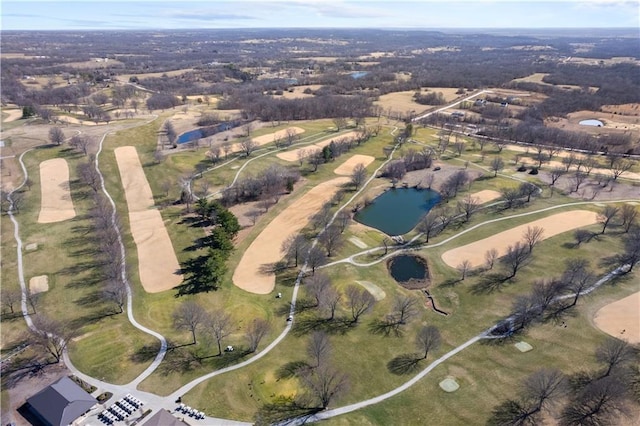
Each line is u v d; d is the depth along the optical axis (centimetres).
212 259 8462
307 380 6212
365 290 8356
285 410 5856
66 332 7181
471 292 8381
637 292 8100
